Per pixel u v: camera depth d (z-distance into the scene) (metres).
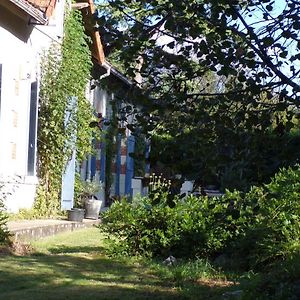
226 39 3.84
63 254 10.20
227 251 9.70
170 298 7.11
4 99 13.24
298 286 5.92
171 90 3.97
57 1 15.39
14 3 12.72
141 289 7.57
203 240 9.80
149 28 3.98
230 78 3.95
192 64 3.95
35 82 14.46
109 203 20.56
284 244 8.70
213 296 7.16
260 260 8.83
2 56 13.20
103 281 8.00
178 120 3.93
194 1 3.84
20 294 7.03
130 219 10.01
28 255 9.91
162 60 3.98
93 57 17.27
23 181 13.87
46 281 7.80
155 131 3.96
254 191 4.05
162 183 4.19
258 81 3.86
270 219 8.92
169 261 9.55
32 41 14.58
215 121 3.88
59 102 15.08
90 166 19.20
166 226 9.98
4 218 10.31
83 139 16.08
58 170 15.21
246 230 9.21
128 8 4.03
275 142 3.85
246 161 3.84
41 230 12.12
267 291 6.20
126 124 4.12
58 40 15.54
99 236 12.85
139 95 3.96
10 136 13.52
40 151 15.02
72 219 14.68
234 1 3.81
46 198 15.04
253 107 3.88
